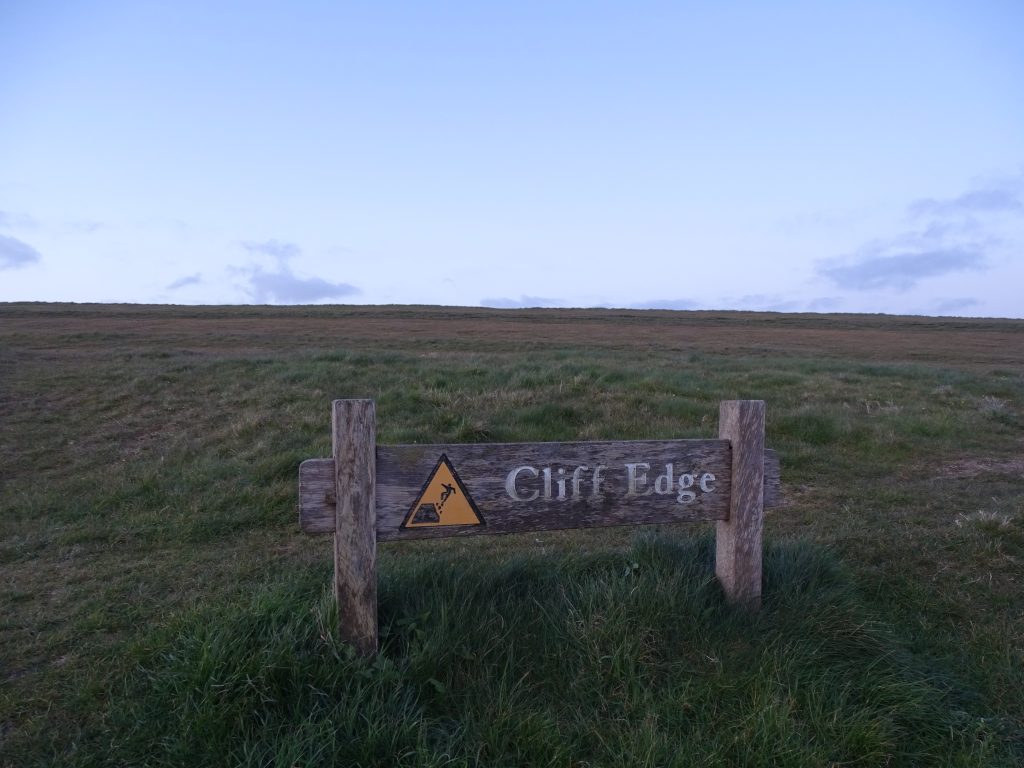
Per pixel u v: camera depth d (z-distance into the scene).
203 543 5.64
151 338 32.53
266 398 10.23
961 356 33.28
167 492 6.69
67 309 52.91
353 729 2.90
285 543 5.61
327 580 4.16
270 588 3.99
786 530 5.77
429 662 3.25
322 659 3.18
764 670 3.29
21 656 3.69
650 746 2.84
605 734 3.02
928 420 10.00
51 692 3.32
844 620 3.74
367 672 3.12
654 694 3.23
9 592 4.56
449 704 3.15
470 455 3.52
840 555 4.93
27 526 5.99
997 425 10.23
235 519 6.04
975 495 6.91
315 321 49.12
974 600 4.34
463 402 10.05
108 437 8.87
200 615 3.64
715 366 18.22
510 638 3.49
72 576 4.86
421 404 9.96
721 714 3.11
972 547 4.96
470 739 2.91
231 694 2.99
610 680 3.29
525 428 8.93
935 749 3.04
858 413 10.77
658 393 11.14
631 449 3.74
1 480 7.32
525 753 2.87
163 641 3.52
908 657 3.62
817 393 12.25
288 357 15.52
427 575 3.98
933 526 5.78
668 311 76.00
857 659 3.56
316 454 7.41
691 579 3.91
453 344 33.59
